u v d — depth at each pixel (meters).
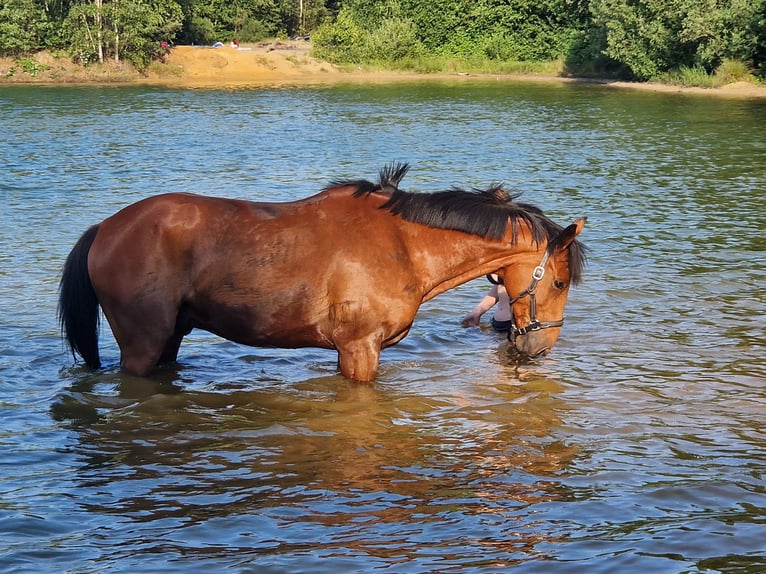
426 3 59.53
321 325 7.05
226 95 41.88
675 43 44.09
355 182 7.21
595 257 12.01
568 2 55.78
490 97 40.84
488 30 58.97
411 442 6.56
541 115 32.84
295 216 7.05
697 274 11.18
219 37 63.16
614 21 46.34
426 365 8.29
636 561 4.88
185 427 6.80
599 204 15.73
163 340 7.10
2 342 8.57
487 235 7.06
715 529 5.25
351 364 7.12
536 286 7.18
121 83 48.75
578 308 9.88
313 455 6.33
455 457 6.31
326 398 7.37
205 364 8.22
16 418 6.91
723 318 9.53
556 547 5.05
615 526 5.30
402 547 5.05
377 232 6.98
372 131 28.00
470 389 7.67
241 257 6.91
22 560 4.87
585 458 6.29
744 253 12.20
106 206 15.49
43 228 13.65
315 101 39.03
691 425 6.88
